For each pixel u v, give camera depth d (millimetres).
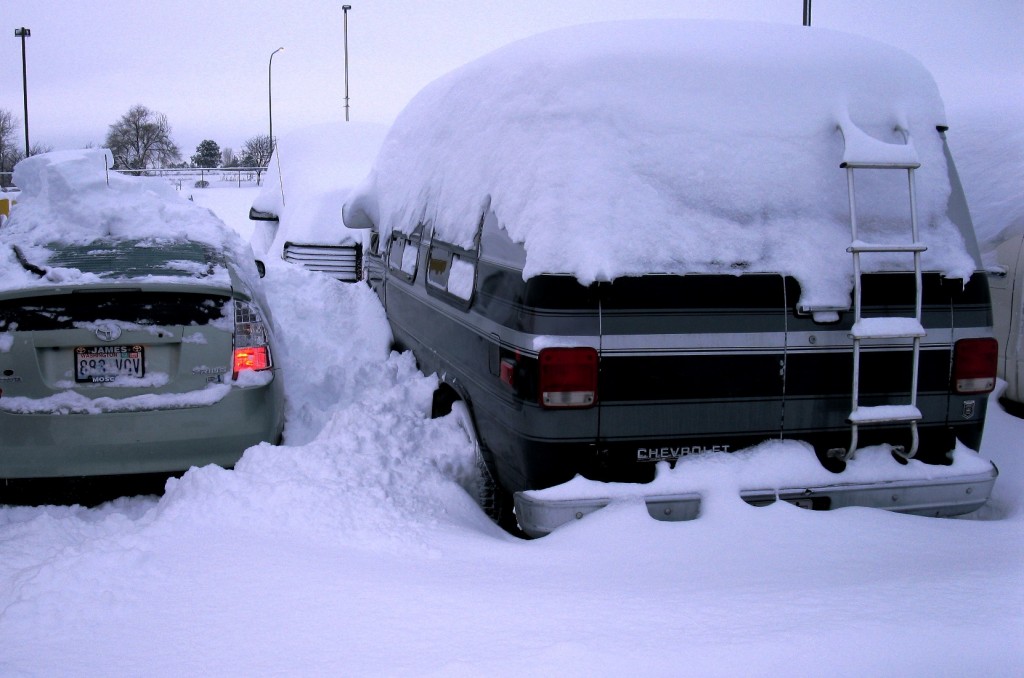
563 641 2572
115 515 4047
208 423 4484
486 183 4266
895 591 2934
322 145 11688
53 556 3471
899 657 2473
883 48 4152
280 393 5008
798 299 3635
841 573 3191
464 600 2920
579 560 3326
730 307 3578
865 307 3701
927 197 3943
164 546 3475
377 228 7309
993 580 3039
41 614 2877
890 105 4000
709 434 3637
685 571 3217
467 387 4406
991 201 7441
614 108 3768
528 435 3566
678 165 3715
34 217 5914
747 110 3859
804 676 2389
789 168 3801
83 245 5430
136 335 4445
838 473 3711
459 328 4504
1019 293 5953
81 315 4395
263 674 2463
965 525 3721
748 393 3629
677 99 3826
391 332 6840
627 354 3502
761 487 3611
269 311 5988
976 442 3941
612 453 3580
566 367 3453
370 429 4672
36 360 4332
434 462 4578
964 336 3812
